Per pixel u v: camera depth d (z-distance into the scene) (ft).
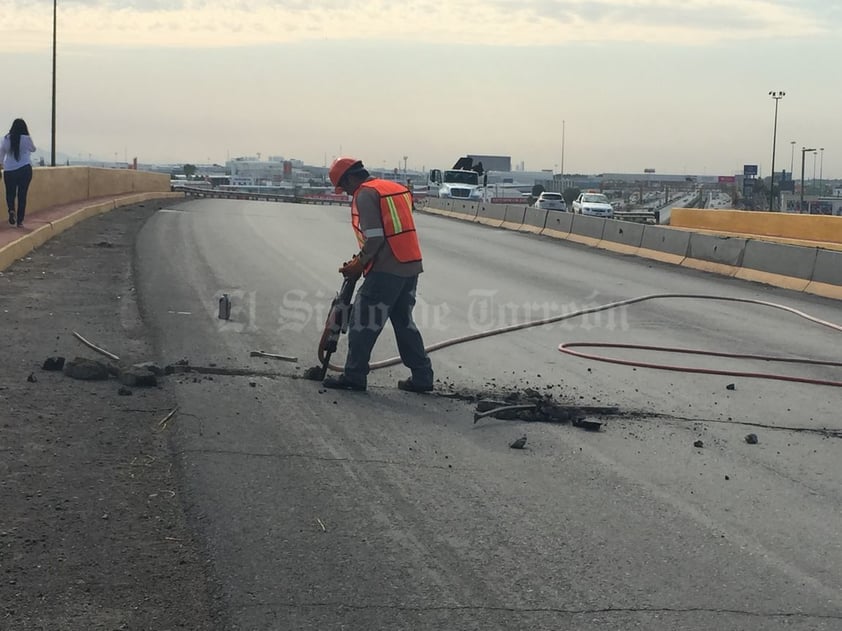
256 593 14.06
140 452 20.02
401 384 27.04
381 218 25.77
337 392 26.21
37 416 21.76
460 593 14.39
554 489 19.24
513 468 20.44
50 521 16.17
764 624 13.76
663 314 44.06
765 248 59.47
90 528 16.02
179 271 49.70
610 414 25.34
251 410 23.65
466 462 20.72
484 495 18.69
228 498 17.71
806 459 22.02
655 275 61.72
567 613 13.88
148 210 99.96
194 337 32.40
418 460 20.66
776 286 57.11
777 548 16.61
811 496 19.44
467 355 32.76
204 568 14.82
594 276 59.93
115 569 14.61
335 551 15.70
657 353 34.47
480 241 84.48
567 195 325.42
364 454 20.84
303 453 20.62
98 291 40.65
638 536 16.92
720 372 30.94
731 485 19.93
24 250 50.57
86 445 20.13
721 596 14.62
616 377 30.07
